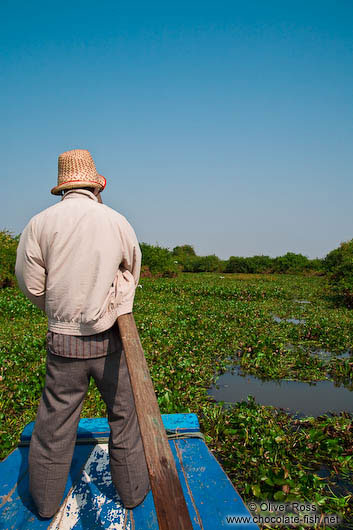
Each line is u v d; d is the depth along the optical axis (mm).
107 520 1985
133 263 2086
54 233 1892
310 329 9711
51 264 1893
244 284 24641
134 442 2047
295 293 19578
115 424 2025
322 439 4090
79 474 2369
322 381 6598
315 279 32250
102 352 1939
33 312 12000
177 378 6094
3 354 7027
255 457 3801
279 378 6672
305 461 3879
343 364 7215
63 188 2078
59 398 1951
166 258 31250
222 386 6266
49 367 1966
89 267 1857
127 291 2004
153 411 1412
